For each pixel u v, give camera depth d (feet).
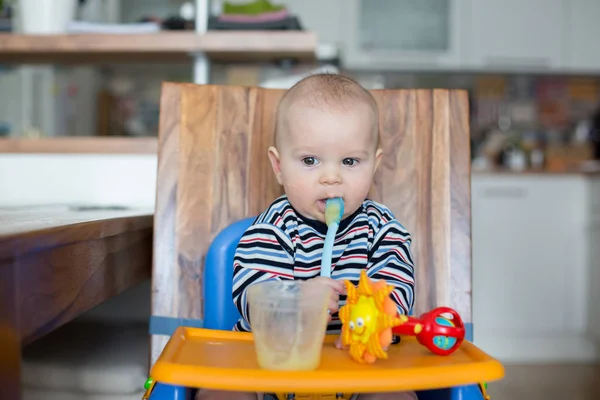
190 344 2.68
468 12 11.12
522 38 11.12
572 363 9.13
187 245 3.58
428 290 3.59
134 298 5.56
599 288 8.98
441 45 11.23
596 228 9.09
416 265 3.61
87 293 2.69
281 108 3.19
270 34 5.43
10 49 5.42
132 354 3.90
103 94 11.30
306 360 2.22
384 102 3.74
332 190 3.00
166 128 3.66
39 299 2.14
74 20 5.93
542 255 9.57
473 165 11.27
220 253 3.35
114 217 3.06
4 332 1.88
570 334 9.52
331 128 2.95
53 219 2.70
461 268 3.62
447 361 2.42
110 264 3.05
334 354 2.50
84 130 9.78
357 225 3.27
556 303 9.53
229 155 3.69
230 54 5.67
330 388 2.08
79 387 3.62
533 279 9.55
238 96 3.74
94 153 5.41
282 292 2.25
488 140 11.80
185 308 3.52
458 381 2.21
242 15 5.65
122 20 9.42
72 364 3.69
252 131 3.73
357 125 2.99
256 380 2.09
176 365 2.17
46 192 5.43
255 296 2.31
